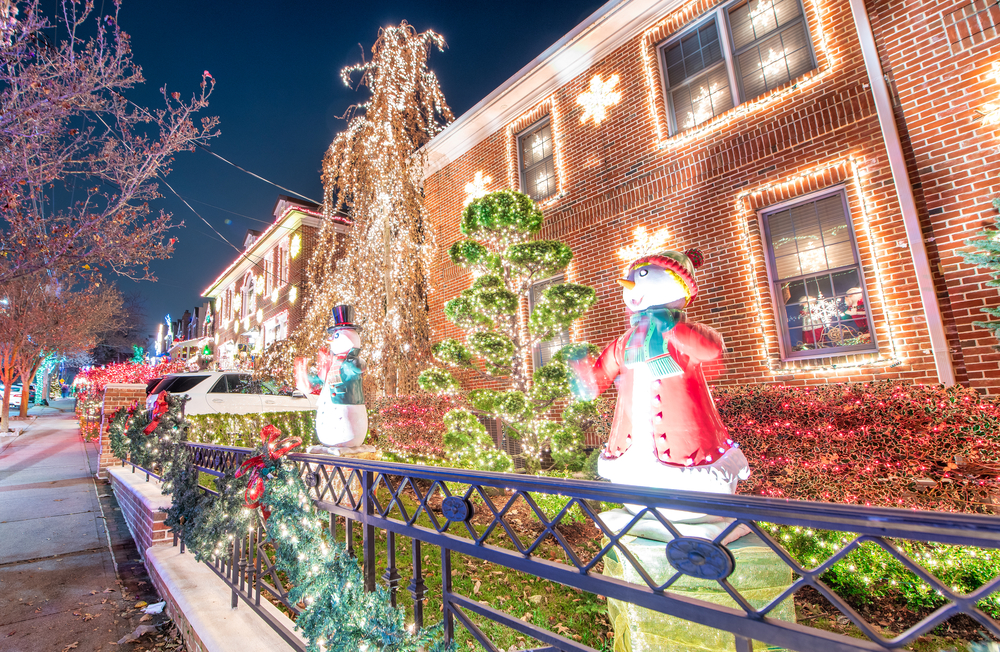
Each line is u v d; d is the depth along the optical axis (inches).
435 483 74.7
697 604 45.6
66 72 244.8
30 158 241.8
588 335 344.5
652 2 323.3
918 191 217.0
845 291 241.4
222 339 1159.6
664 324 110.7
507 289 310.2
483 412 272.5
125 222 268.1
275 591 114.0
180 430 196.2
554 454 245.6
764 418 181.8
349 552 91.7
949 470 145.1
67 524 252.7
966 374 198.1
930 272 208.2
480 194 445.4
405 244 354.6
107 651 133.6
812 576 39.6
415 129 365.7
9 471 405.7
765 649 86.8
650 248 313.4
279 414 370.3
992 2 198.8
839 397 170.6
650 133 322.7
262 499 116.0
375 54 356.5
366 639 78.2
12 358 780.0
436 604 143.8
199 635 119.0
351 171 370.0
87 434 631.2
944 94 206.8
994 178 192.9
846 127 242.2
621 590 50.8
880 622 131.5
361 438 217.6
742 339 266.2
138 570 193.8
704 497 46.9
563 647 54.1
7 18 225.6
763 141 267.9
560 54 368.8
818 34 255.9
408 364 339.3
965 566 130.0
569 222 362.0
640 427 107.3
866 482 151.8
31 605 161.3
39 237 245.8
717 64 301.0
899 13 220.8
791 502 42.0
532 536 196.1
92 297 930.7
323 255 396.5
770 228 269.3
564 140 376.5
